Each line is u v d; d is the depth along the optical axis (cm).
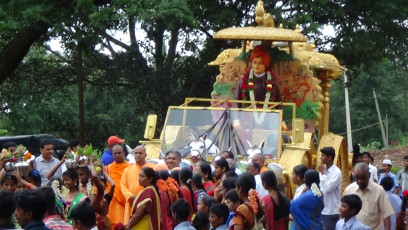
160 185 1244
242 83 1878
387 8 2792
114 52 3009
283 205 1180
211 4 2755
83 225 947
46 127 3378
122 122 3350
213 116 1772
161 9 2141
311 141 1825
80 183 1220
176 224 1190
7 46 2358
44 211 871
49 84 3147
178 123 1778
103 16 2122
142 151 1388
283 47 2030
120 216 1403
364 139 5594
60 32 2222
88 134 3303
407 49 2900
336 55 2925
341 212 1222
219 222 1088
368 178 1337
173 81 3031
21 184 1173
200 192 1312
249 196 1093
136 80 2989
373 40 2842
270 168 1517
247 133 1734
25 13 2038
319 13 2797
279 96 1877
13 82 3120
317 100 1900
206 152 1655
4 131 3634
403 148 4650
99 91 3469
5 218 873
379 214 1336
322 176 1448
